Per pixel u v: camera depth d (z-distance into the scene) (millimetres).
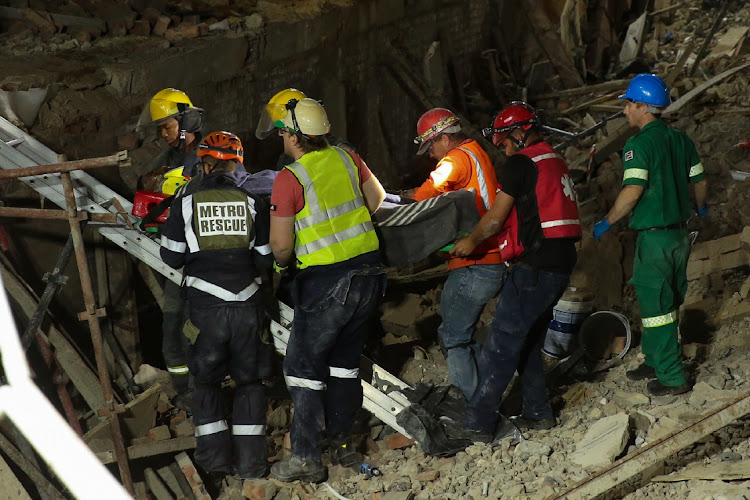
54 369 12109
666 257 10625
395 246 10891
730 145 18641
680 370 10984
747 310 12977
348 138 20812
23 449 10938
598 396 11695
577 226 10195
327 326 10031
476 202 10836
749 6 27922
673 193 10609
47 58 15695
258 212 10328
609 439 10000
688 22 28406
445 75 23781
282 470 10664
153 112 12258
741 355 11922
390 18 21797
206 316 10219
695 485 9195
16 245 13531
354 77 20844
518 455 10477
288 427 12969
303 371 10281
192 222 10094
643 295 10812
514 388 12727
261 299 10562
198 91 17062
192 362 10492
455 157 10859
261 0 20188
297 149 9992
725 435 10000
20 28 17078
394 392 11648
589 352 12852
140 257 11469
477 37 25594
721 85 22031
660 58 26844
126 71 15578
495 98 25578
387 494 10156
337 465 11102
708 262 14172
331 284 9961
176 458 12023
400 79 21969
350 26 20422
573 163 20375
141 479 11953
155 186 12422
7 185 13273
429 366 14344
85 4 18359
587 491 9102
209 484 12008
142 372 13789
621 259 15070
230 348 10500
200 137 12398
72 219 10539
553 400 11945
